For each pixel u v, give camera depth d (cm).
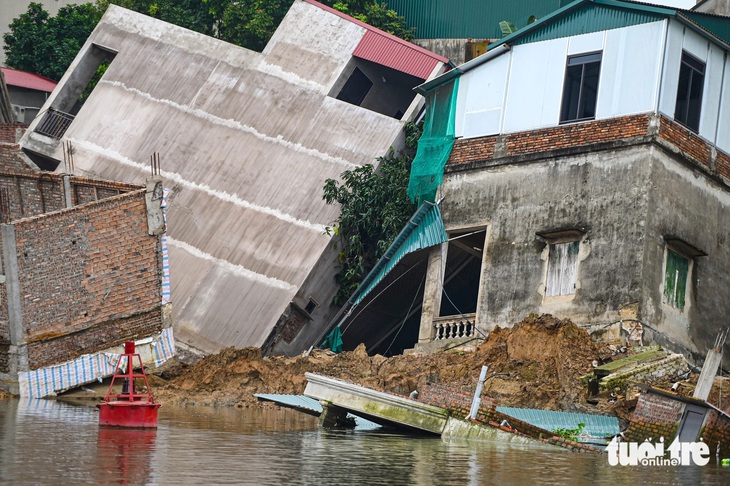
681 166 3781
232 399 3800
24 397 3719
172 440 2636
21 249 3750
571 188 3800
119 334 3878
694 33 3819
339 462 2398
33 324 3756
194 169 4844
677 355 3381
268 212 4628
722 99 3944
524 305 3806
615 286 3634
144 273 3919
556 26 3938
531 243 3844
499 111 4012
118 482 2041
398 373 3625
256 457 2419
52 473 2100
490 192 3969
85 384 3816
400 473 2283
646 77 3725
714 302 3872
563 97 3884
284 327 4388
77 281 3825
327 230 4441
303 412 3462
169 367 3972
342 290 4441
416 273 4259
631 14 3781
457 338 3888
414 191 4188
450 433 2888
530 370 3388
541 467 2444
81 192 4388
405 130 4628
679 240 3681
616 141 3734
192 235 4703
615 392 3164
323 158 4672
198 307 4528
